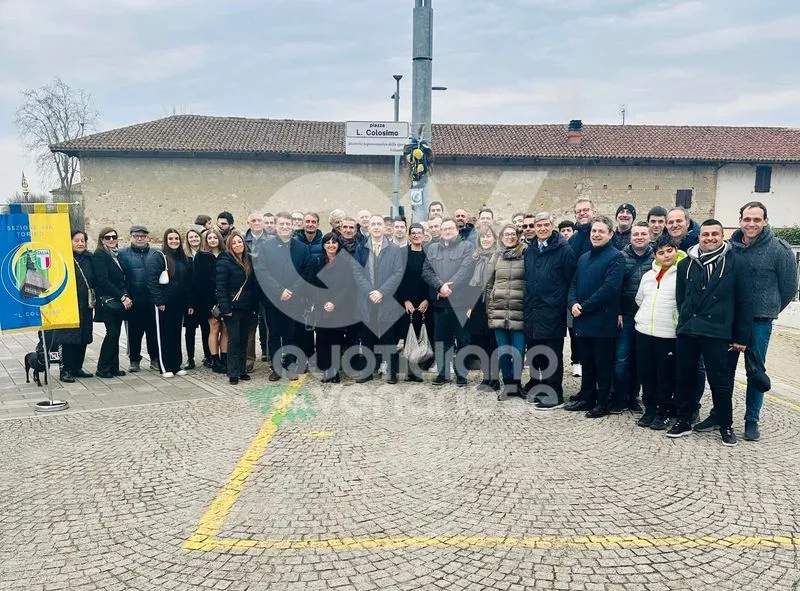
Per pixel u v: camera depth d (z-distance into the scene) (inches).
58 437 227.9
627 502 172.4
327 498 175.3
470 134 1170.0
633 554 145.3
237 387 299.4
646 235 250.8
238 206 1067.9
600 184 1127.6
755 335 222.8
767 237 224.2
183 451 212.5
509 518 163.0
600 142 1165.7
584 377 261.9
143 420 247.3
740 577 136.0
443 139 1138.7
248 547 148.9
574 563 141.5
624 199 1136.2
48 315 269.0
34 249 265.9
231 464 200.4
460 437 227.0
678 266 226.2
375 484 184.7
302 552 146.5
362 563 141.6
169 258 324.5
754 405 225.9
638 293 243.8
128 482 186.7
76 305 274.8
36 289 265.7
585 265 253.8
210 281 332.2
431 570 138.7
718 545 149.4
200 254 333.4
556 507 169.5
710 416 238.1
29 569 140.2
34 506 171.3
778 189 1181.1
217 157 1054.4
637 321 241.3
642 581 134.6
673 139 1206.3
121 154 1038.4
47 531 157.4
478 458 205.6
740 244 231.8
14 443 222.1
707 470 195.8
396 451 212.2
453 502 172.6
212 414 255.0
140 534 155.5
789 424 247.0
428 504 171.3
